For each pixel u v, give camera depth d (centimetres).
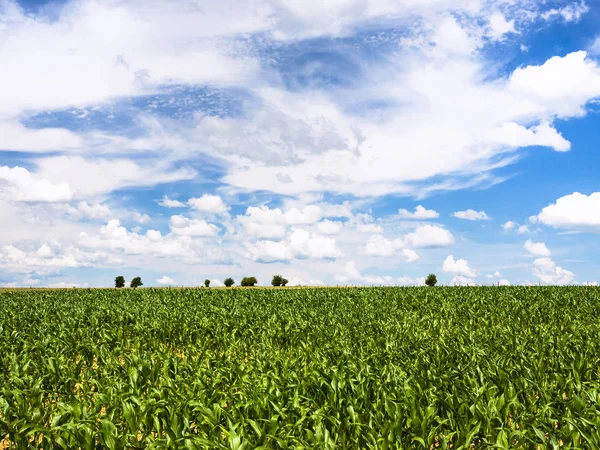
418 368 750
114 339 1265
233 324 1393
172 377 785
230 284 5525
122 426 566
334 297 2538
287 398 614
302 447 457
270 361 857
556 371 763
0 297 2806
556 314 1669
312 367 759
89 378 797
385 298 2406
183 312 1670
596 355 873
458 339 1049
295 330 1311
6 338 1225
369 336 1174
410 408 532
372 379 668
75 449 491
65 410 550
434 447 526
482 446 499
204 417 524
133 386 680
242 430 484
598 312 1745
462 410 549
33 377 795
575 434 486
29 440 555
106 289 3834
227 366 831
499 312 1792
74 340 1152
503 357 830
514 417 556
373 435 490
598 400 586
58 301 2464
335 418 515
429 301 2231
